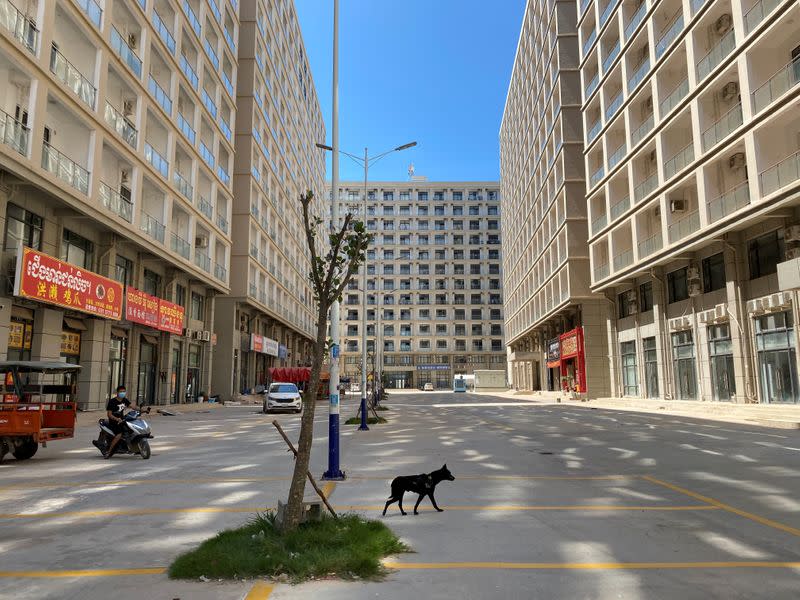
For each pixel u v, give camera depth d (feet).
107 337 81.66
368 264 349.00
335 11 40.40
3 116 56.39
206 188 123.13
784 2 68.95
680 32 93.61
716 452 40.24
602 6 130.52
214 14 123.24
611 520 20.86
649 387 115.44
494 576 14.76
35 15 61.93
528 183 212.23
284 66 192.65
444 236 354.54
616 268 123.95
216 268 125.18
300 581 14.23
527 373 247.29
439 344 342.64
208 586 13.98
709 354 92.02
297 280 217.77
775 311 76.18
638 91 110.22
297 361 226.17
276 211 177.06
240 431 62.18
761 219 75.36
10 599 13.19
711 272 91.97
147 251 92.12
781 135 75.10
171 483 29.17
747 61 76.48
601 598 13.25
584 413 94.68
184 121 107.34
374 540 16.85
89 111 71.15
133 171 85.25
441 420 77.92
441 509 22.76
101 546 17.65
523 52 219.82
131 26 87.97
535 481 29.35
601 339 143.84
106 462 37.50
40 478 31.09
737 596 13.35
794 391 72.69
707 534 18.85
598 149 137.28
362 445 46.73
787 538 18.33
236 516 21.67
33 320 66.28
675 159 98.07
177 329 103.45
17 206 63.05
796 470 31.91
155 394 102.58
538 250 197.16
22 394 40.75
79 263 76.33
